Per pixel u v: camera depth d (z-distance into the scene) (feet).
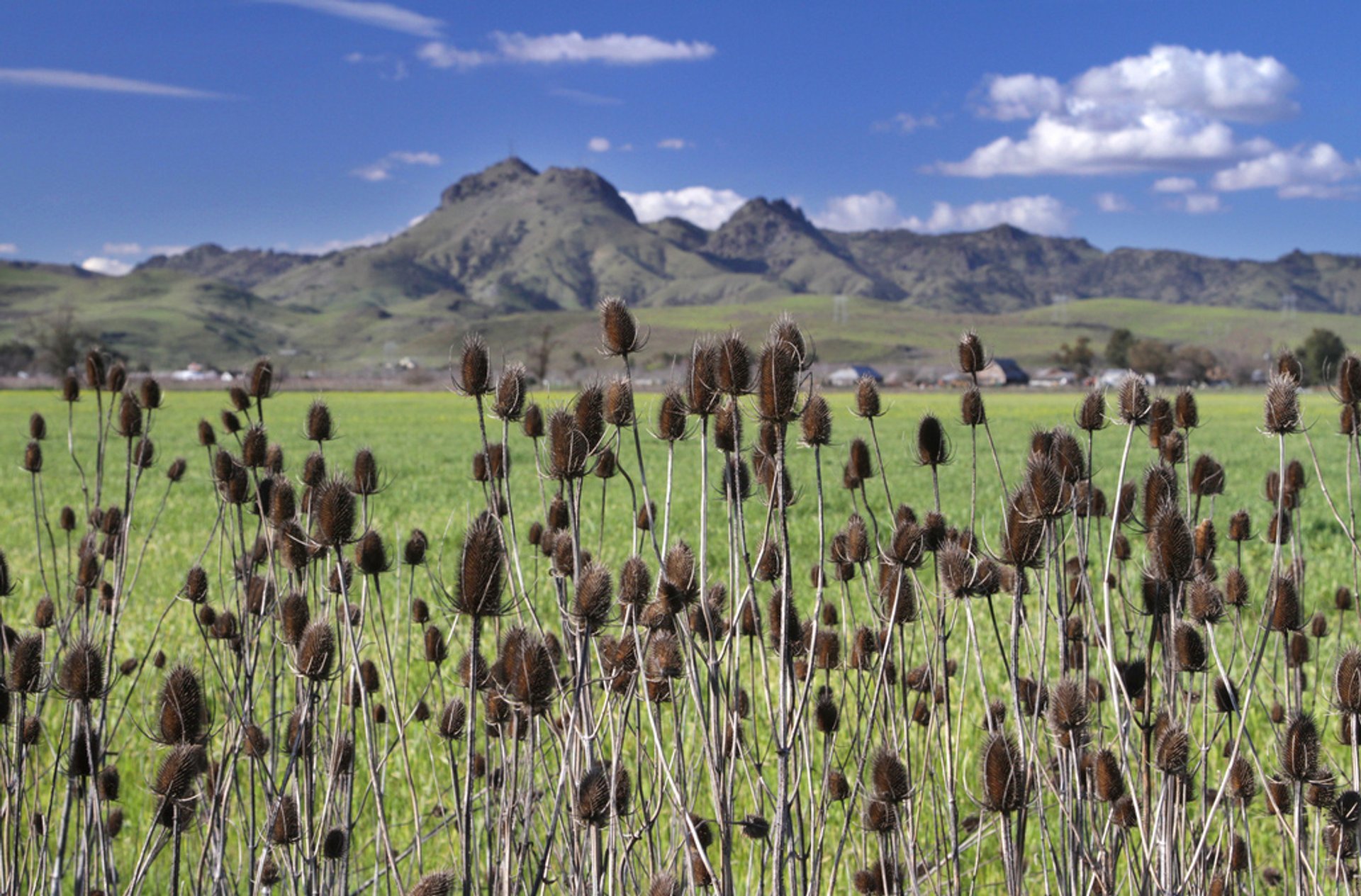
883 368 497.05
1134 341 515.09
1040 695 11.60
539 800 13.29
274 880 12.72
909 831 12.44
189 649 29.35
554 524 13.39
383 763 11.49
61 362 406.00
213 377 425.69
